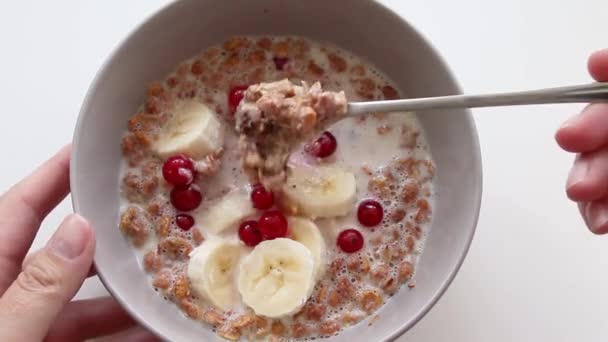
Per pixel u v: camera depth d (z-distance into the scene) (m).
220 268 0.37
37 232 0.39
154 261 0.37
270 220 0.37
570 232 0.40
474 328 0.39
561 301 0.39
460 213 0.36
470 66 0.42
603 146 0.35
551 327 0.39
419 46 0.37
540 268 0.40
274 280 0.36
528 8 0.43
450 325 0.39
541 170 0.41
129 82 0.38
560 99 0.33
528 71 0.42
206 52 0.39
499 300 0.39
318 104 0.34
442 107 0.34
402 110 0.34
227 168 0.38
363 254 0.38
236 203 0.38
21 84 0.41
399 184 0.39
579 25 0.42
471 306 0.39
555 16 0.43
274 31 0.40
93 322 0.39
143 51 0.37
